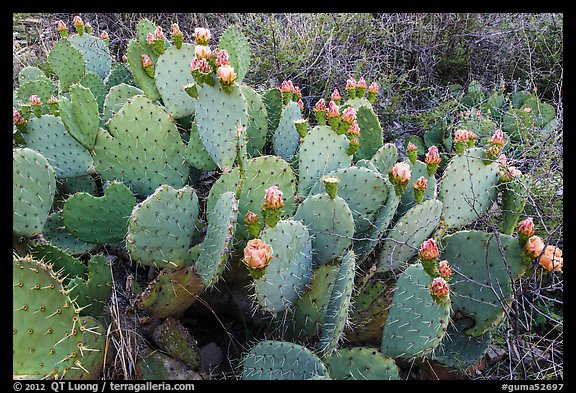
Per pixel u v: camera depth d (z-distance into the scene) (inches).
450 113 139.2
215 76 75.2
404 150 135.7
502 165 82.2
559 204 92.6
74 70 122.6
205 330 82.7
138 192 86.5
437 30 166.4
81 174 88.4
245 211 75.8
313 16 156.9
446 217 81.9
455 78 174.6
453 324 72.0
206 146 78.8
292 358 62.4
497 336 80.9
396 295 65.5
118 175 84.7
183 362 71.5
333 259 71.4
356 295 72.4
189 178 96.6
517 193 79.6
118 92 102.4
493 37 170.6
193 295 72.1
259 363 64.4
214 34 165.0
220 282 80.2
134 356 69.4
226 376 74.5
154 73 98.1
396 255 74.2
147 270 90.7
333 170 82.0
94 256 71.0
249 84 140.3
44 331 56.5
